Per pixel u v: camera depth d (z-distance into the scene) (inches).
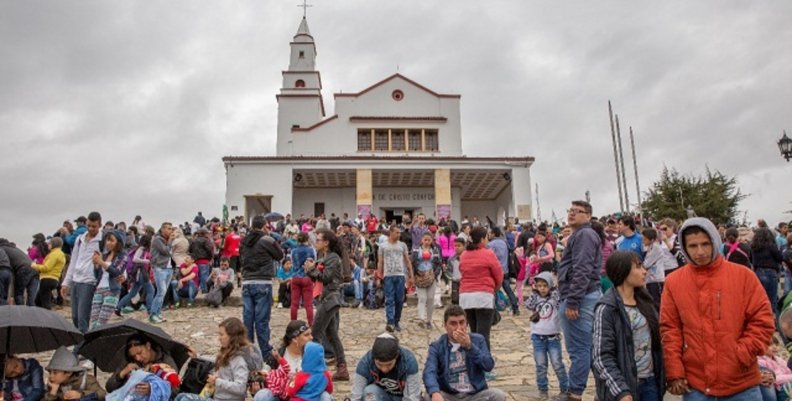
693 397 146.6
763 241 386.3
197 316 468.8
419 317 424.5
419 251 433.1
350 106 1422.2
